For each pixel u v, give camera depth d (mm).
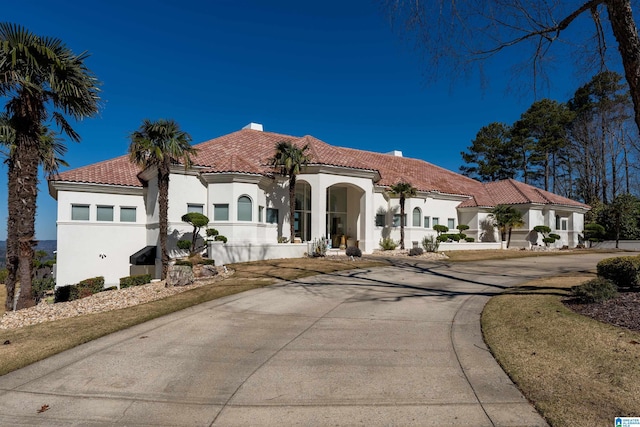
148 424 3975
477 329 7348
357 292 11727
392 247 26344
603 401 4031
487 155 59156
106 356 6086
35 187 12125
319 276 15234
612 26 7664
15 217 13422
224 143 26203
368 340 6754
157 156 15758
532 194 35000
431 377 5008
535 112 50031
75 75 11656
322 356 5945
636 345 5359
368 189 25422
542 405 4047
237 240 20828
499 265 19641
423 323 7887
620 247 34500
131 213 22453
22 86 11133
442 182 35188
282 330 7527
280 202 24156
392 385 4789
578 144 43500
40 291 18219
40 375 5332
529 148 52094
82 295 14273
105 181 21531
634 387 4238
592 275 14391
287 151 21828
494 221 33406
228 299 10703
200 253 20359
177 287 13148
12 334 7590
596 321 6621
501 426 3748
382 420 3926
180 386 4898
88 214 21234
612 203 36188
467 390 4586
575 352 5375
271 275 15352
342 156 26031
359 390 4668
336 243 26781
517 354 5590
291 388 4770
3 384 5039
